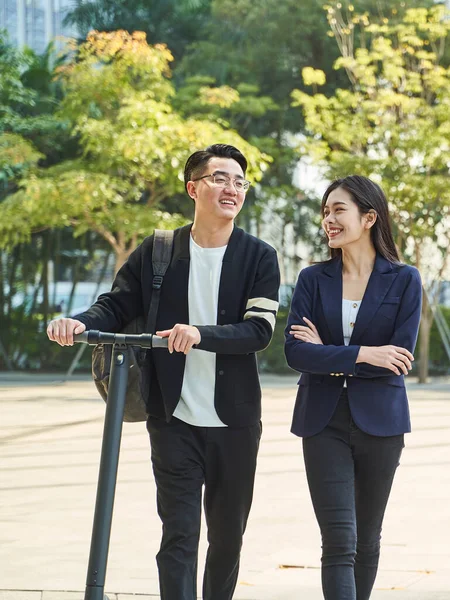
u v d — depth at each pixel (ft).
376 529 12.82
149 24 89.30
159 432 12.50
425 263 73.15
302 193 84.84
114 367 10.85
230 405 12.39
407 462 31.99
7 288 88.84
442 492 26.68
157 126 60.64
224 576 12.91
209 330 11.76
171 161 59.36
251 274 12.60
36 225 65.36
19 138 66.90
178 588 11.96
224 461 12.49
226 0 84.07
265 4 83.97
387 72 70.08
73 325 11.26
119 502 25.02
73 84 62.85
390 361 12.12
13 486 27.68
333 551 11.96
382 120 69.46
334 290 12.91
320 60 84.33
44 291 89.10
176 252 12.85
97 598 10.02
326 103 70.64
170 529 12.26
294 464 31.40
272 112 84.84
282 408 48.88
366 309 12.66
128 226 61.87
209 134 59.93
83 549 19.84
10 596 15.97
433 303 72.64
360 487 12.68
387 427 12.30
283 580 17.21
